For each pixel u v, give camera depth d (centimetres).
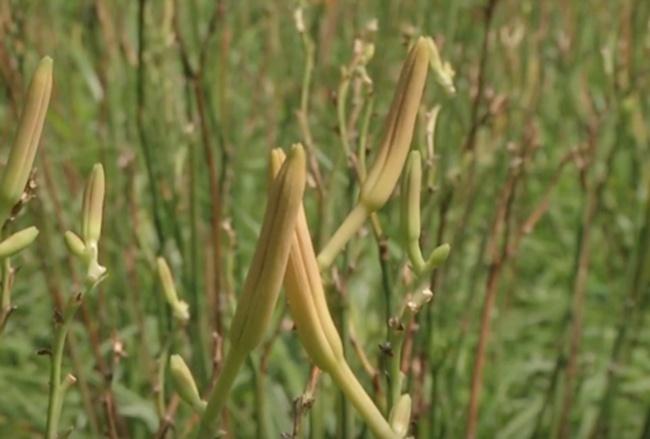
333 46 311
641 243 217
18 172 99
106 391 161
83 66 323
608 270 296
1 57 216
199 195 254
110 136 268
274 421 231
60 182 294
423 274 108
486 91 261
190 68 198
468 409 202
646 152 292
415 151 107
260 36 366
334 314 147
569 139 356
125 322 250
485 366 266
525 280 326
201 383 191
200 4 323
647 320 287
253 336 97
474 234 289
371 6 321
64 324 108
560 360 222
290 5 238
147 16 243
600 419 223
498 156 265
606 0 350
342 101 153
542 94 323
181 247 205
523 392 274
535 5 342
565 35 341
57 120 295
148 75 244
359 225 104
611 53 266
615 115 290
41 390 258
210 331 211
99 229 105
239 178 286
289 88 279
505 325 286
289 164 95
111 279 251
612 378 221
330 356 98
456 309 266
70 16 363
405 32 179
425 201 156
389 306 149
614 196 324
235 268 215
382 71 259
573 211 346
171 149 239
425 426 187
